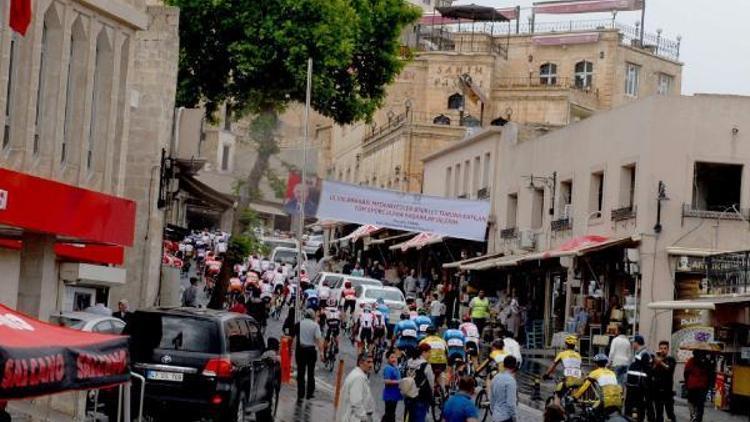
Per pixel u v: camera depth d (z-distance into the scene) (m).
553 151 61.72
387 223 54.41
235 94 61.12
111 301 44.28
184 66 60.16
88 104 32.47
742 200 50.38
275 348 30.08
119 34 33.81
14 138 29.64
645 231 50.34
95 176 33.31
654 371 36.03
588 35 110.44
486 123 105.44
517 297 64.06
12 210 25.47
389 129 99.88
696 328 48.97
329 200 54.22
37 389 14.12
